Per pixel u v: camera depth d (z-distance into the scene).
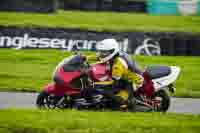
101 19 69.44
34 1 68.19
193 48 56.84
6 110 31.08
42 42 54.72
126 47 55.47
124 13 74.50
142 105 32.62
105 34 55.22
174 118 31.05
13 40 54.41
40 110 31.12
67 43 54.81
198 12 77.25
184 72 51.72
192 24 71.94
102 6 74.12
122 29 64.38
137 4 75.56
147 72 32.84
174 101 39.44
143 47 55.78
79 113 30.70
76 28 55.41
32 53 53.91
